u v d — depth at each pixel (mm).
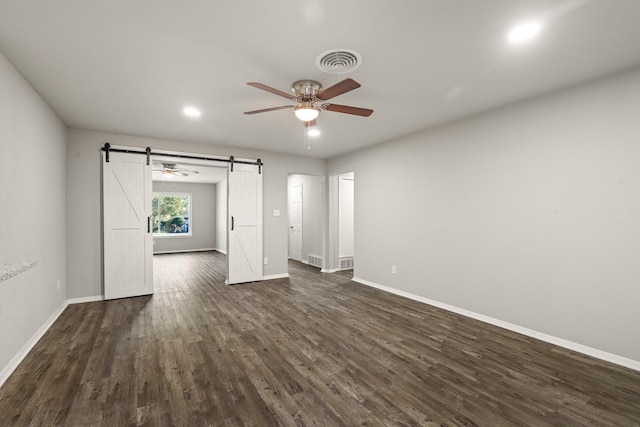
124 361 2600
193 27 1994
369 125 4094
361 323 3516
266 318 3682
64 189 4027
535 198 3109
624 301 2543
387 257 4949
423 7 1790
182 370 2455
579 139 2803
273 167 5883
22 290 2627
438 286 4117
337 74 2643
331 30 2027
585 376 2375
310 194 7418
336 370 2465
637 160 2484
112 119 3834
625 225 2541
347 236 6898
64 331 3240
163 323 3504
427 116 3723
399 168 4727
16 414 1903
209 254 9773
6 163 2336
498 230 3430
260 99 3199
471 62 2447
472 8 1800
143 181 4660
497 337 3119
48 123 3346
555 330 2957
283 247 6012
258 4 1766
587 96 2758
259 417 1889
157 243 9961
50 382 2266
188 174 8516
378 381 2305
